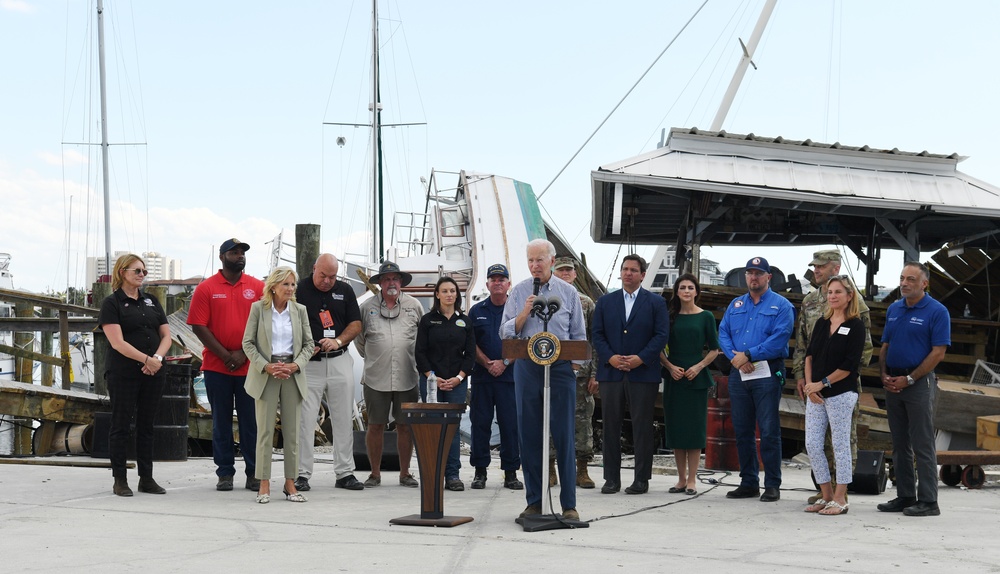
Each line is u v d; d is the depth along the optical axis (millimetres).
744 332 8430
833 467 7988
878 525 6695
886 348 7465
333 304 8695
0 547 5520
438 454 6562
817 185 14570
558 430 6477
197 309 8453
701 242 18922
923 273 7250
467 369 8766
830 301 7328
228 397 8531
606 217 17859
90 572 4801
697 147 14836
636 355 8508
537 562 5129
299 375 7785
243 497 8000
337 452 8734
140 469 8164
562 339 6367
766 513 7320
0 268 32719
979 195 14945
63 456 12578
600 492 8719
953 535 6234
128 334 8039
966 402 11211
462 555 5336
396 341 8961
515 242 19953
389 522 6527
